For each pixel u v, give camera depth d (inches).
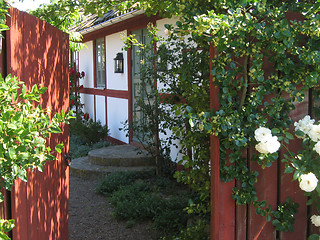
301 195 117.6
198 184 153.5
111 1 156.3
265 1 101.3
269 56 109.1
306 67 111.5
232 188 112.0
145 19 320.2
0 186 86.5
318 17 102.5
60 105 147.4
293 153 113.0
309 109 117.1
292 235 118.3
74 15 195.5
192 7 113.3
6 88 71.5
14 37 97.3
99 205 240.5
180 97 195.8
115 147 350.9
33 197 110.2
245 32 103.3
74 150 385.4
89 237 193.2
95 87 472.4
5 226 73.6
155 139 276.2
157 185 253.9
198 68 148.8
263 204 112.3
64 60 154.9
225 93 105.8
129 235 193.2
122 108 393.7
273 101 108.7
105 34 424.8
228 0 103.1
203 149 151.2
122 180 265.9
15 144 70.1
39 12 180.2
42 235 119.8
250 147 112.2
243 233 114.6
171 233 186.5
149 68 249.0
